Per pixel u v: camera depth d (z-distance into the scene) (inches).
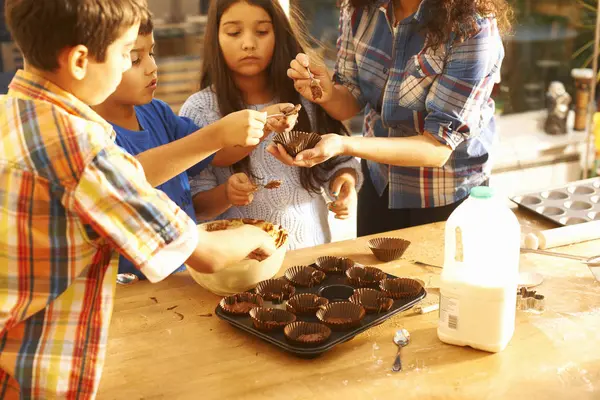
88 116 44.6
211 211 80.7
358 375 51.0
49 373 43.9
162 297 64.1
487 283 52.5
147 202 43.5
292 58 84.2
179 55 133.2
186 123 81.0
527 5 172.2
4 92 88.5
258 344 55.6
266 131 72.5
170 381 50.7
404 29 77.6
